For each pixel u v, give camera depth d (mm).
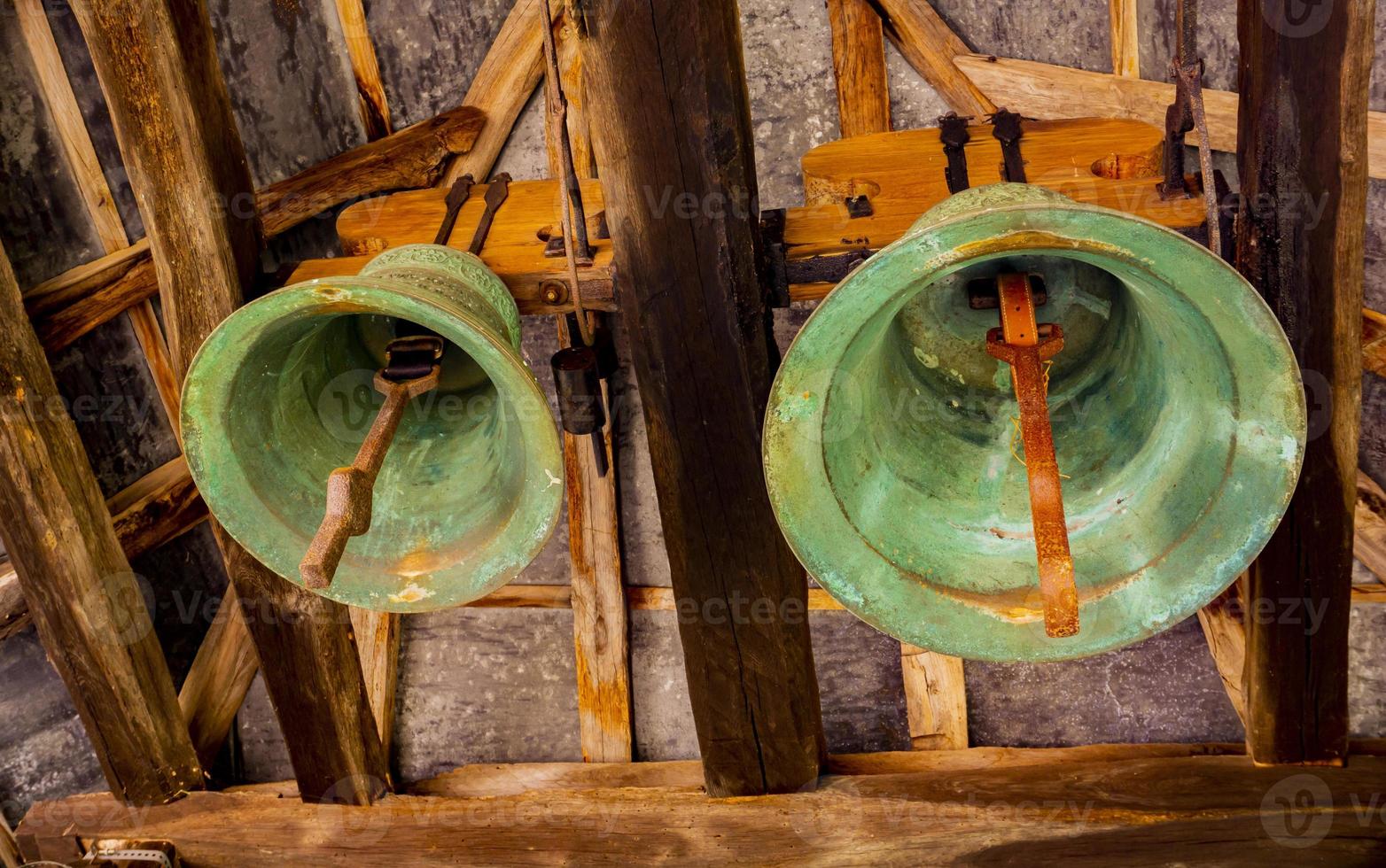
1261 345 2051
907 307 2543
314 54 3938
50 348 3625
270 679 3514
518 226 2955
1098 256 1957
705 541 2984
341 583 2502
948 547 2373
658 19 2436
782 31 3836
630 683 4266
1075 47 3756
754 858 3475
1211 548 2230
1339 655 3174
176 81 2787
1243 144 2621
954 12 3852
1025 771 3518
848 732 4191
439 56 4004
